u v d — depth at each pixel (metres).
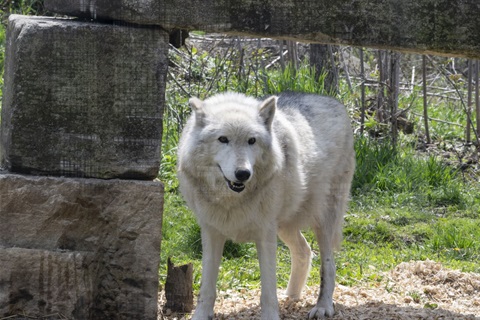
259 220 4.68
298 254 5.67
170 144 8.66
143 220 4.50
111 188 4.46
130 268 4.55
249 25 4.39
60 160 4.45
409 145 9.95
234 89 9.50
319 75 10.16
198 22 4.38
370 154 9.05
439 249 7.37
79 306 4.48
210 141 4.50
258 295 5.77
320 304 5.23
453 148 10.35
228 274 6.27
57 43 4.34
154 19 4.36
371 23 4.40
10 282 4.42
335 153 5.43
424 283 6.25
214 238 4.82
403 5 4.39
